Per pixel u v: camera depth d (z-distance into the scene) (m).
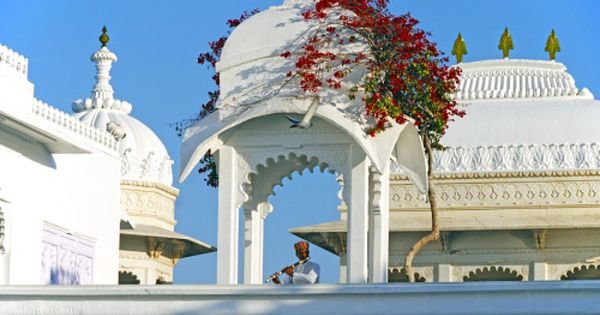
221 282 14.84
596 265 24.55
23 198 18.81
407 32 15.01
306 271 14.36
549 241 24.70
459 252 24.78
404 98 15.48
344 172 14.88
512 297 12.23
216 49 16.03
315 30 14.90
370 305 12.45
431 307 12.34
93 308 12.92
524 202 24.59
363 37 14.90
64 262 19.80
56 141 19.06
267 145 15.00
